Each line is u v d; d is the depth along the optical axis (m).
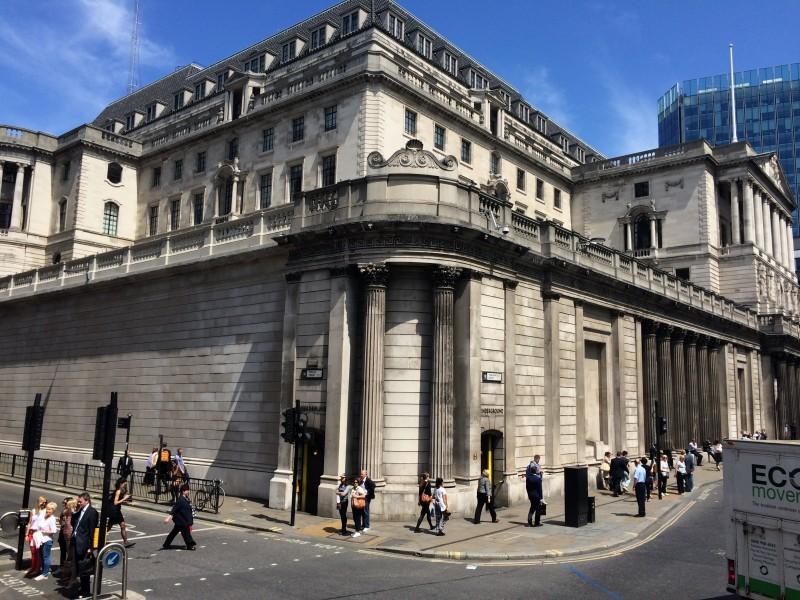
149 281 34.50
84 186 58.03
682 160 62.19
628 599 14.16
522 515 24.22
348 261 24.98
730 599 14.08
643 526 22.53
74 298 39.38
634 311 38.03
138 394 33.81
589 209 66.81
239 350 29.42
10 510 24.08
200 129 57.81
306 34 57.88
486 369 26.22
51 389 39.66
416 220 24.23
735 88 139.62
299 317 26.42
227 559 17.55
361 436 23.69
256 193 51.41
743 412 54.84
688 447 40.62
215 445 29.62
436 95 50.59
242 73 54.62
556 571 16.59
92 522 15.02
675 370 43.03
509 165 57.59
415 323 24.81
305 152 48.28
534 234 30.88
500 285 27.55
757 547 12.61
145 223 60.19
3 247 57.78
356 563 17.34
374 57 45.53
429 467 23.94
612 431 34.88
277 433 27.17
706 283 59.78
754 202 65.81
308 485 25.14
